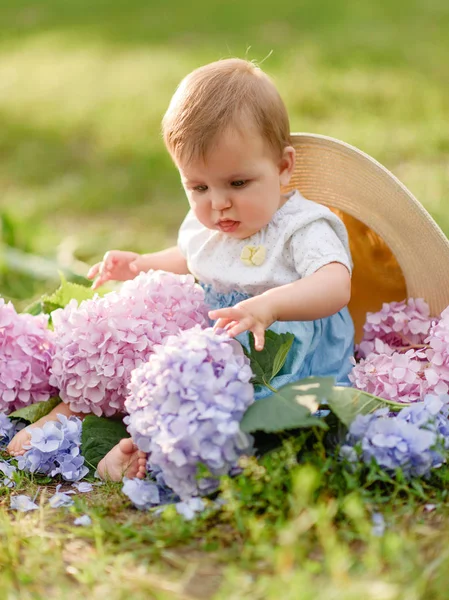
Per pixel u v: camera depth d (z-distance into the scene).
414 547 1.47
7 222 3.86
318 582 1.39
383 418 1.74
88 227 4.44
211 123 2.02
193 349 1.72
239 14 9.80
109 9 10.77
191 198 2.15
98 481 1.94
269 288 2.19
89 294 2.50
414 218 2.24
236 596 1.33
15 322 2.19
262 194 2.10
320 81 6.69
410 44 7.96
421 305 2.28
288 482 1.61
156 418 1.68
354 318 2.50
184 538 1.57
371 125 5.65
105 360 2.04
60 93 7.31
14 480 1.88
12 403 2.21
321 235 2.12
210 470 1.67
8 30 10.27
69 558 1.56
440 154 5.04
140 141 5.94
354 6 9.80
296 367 2.14
